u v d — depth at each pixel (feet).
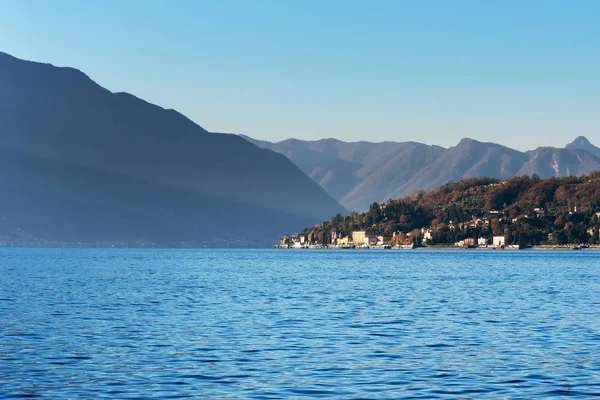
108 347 193.77
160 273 607.37
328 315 270.26
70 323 243.81
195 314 272.92
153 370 163.94
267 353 185.37
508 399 139.74
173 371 162.91
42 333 219.00
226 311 284.00
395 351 188.96
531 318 262.47
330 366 169.07
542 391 145.89
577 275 570.46
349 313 277.23
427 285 444.96
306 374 160.35
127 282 469.57
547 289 409.49
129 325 239.09
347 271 654.53
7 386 148.05
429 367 168.25
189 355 182.39
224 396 140.97
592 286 435.94
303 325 240.12
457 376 158.81
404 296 358.23
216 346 196.13
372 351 188.75
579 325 242.78
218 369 165.37
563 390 146.72
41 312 277.44
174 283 461.37
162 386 148.66
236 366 168.76
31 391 144.15
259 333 220.84
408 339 209.67
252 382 152.46
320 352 187.11
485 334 220.64
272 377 157.17
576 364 172.45
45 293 369.30
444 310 289.12
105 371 162.81
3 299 331.98
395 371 163.73
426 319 258.16
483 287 425.69
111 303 316.19
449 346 197.36
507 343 202.80
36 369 164.35
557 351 189.88
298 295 363.97
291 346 196.34
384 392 144.46
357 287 425.69
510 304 315.99
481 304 315.78
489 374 160.86
